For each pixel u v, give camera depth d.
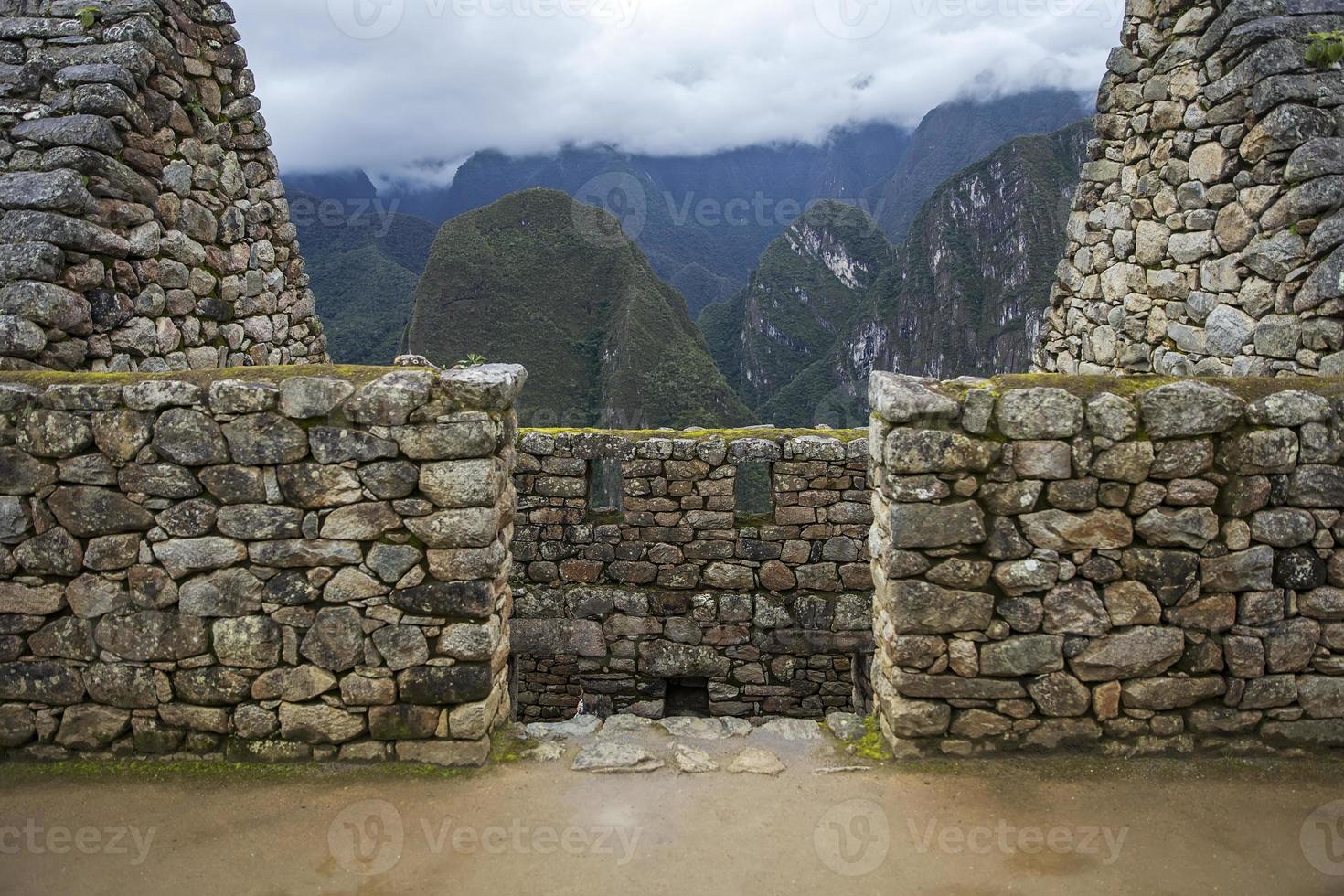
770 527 7.21
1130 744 4.04
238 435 3.86
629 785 3.94
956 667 4.04
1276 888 3.16
